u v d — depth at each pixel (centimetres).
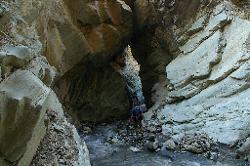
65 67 1427
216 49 1428
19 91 667
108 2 1551
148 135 1340
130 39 1773
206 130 1241
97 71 1648
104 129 1528
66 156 820
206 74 1398
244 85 1298
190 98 1402
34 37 958
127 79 1869
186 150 1176
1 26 801
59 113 1002
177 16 1620
